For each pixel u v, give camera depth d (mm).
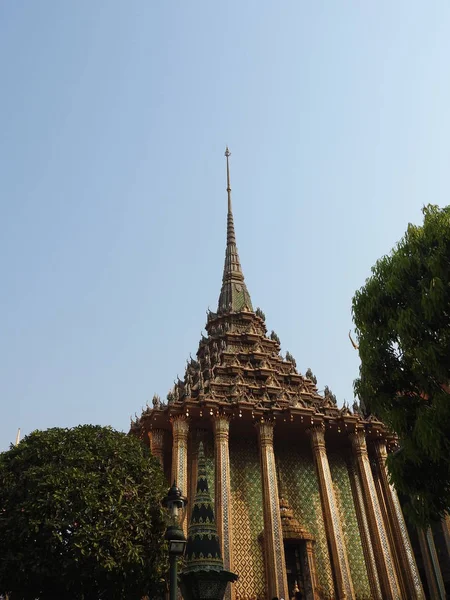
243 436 40625
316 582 34906
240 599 33469
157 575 22391
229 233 59125
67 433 24781
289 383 44281
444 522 38406
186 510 33938
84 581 21219
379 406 18859
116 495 22406
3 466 23281
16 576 20266
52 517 20688
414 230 19891
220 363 43250
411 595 34969
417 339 17984
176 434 35562
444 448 16359
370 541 37812
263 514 34281
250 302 53500
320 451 37594
